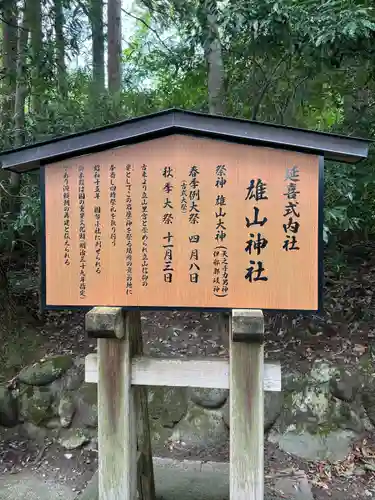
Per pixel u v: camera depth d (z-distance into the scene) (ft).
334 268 15.79
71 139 7.06
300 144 6.70
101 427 7.75
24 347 14.57
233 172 6.96
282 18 10.33
